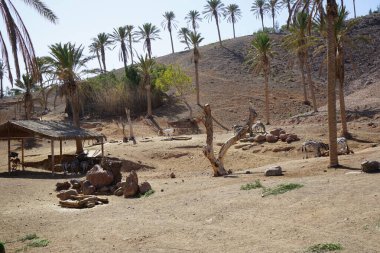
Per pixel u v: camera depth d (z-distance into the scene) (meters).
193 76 87.75
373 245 8.16
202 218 12.10
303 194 12.64
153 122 61.69
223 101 70.19
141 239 10.74
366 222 9.42
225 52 102.50
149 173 29.62
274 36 107.69
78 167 32.16
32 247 11.02
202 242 9.90
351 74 82.38
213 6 105.19
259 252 8.67
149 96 64.19
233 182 18.30
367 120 42.84
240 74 88.25
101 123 60.53
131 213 14.17
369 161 15.87
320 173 18.16
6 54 15.80
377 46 90.00
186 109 67.38
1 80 94.62
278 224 10.44
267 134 35.22
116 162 21.52
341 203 11.12
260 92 75.31
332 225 9.69
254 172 22.25
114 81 69.56
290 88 78.75
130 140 44.69
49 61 38.19
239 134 23.86
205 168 30.30
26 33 16.06
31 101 57.16
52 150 30.08
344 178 14.70
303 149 28.84
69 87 39.12
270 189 13.92
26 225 13.77
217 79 84.25
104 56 84.44
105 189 19.92
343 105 35.81
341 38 35.34
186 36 71.88
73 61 38.47
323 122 45.03
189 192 16.83
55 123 34.88
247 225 10.78
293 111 65.31
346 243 8.46
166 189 18.88
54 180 26.97
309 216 10.63
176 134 51.28
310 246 8.55
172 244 10.03
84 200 16.69
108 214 14.45
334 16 19.97
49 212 15.79
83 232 12.18
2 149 50.12
